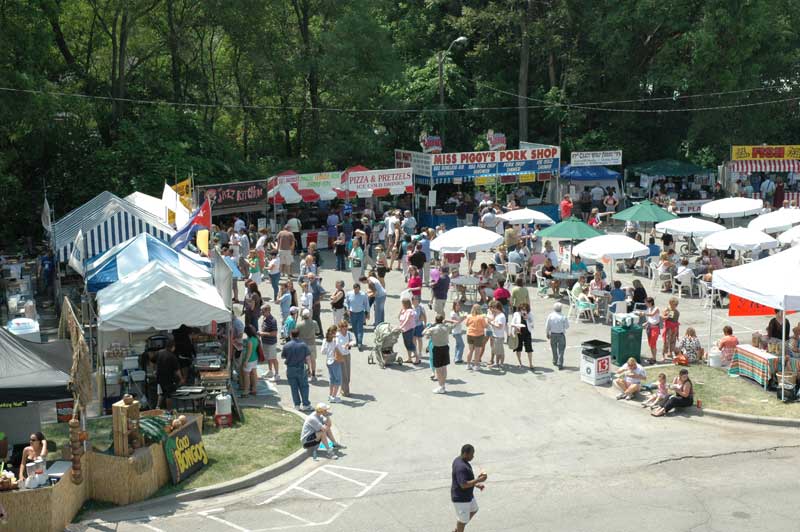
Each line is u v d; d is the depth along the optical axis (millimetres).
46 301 28578
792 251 20703
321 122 44969
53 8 35656
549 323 21594
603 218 42594
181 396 17297
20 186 36656
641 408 18938
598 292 26328
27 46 33688
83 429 14734
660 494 14430
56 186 38156
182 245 24031
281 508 14062
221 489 14695
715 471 15414
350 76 43938
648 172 47594
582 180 46031
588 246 26797
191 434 15414
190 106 43312
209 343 19344
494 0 50125
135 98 42500
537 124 52844
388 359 21828
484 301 26906
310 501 14336
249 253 29547
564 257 30406
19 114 32781
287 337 22625
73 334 16641
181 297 17812
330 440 16531
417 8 52594
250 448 16359
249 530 13211
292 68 42750
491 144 43031
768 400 19047
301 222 37750
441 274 25016
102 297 18391
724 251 32750
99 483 14125
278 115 45938
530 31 48562
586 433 17453
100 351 17906
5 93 32281
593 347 20625
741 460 15930
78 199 37188
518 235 32469
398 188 38094
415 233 36656
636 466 15703
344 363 19391
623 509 13844
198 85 44219
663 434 17391
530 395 19719
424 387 20266
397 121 48469
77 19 41125
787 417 17984
